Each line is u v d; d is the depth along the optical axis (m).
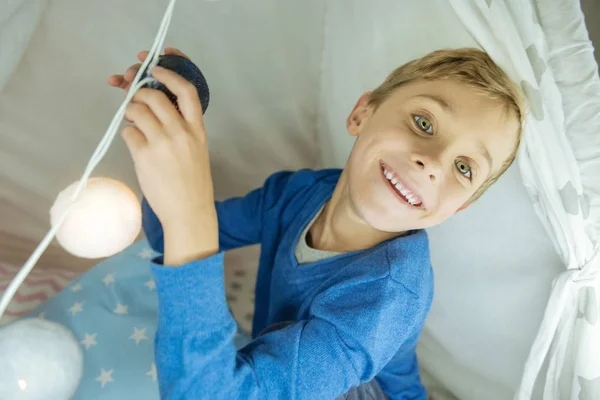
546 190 0.67
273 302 0.85
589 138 0.62
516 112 0.68
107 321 0.87
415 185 0.68
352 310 0.68
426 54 0.85
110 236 0.47
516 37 0.61
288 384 0.61
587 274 0.69
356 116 0.82
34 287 0.90
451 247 0.89
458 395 0.97
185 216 0.52
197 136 0.51
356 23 0.94
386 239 0.80
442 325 0.95
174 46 0.89
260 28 0.94
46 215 0.92
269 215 0.93
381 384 0.90
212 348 0.54
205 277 0.53
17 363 0.63
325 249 0.83
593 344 0.71
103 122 0.89
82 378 0.80
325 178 0.92
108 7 0.80
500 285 0.85
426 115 0.70
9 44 0.68
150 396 0.80
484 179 0.72
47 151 0.88
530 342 0.84
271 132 1.07
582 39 0.60
